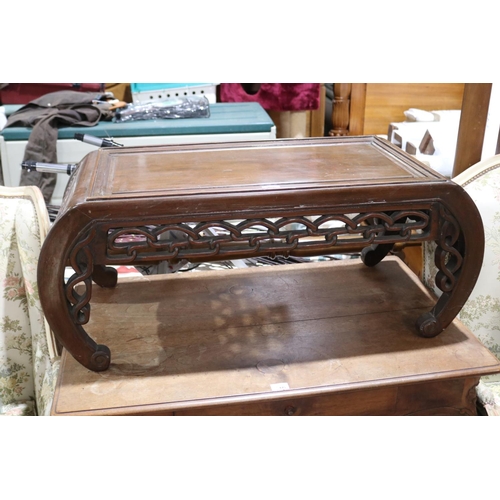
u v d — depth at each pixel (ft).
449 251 3.35
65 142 5.93
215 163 3.57
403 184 3.12
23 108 6.37
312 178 3.22
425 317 3.65
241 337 3.68
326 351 3.54
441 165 5.54
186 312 3.96
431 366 3.41
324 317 3.90
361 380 3.28
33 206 3.93
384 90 6.91
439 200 3.18
